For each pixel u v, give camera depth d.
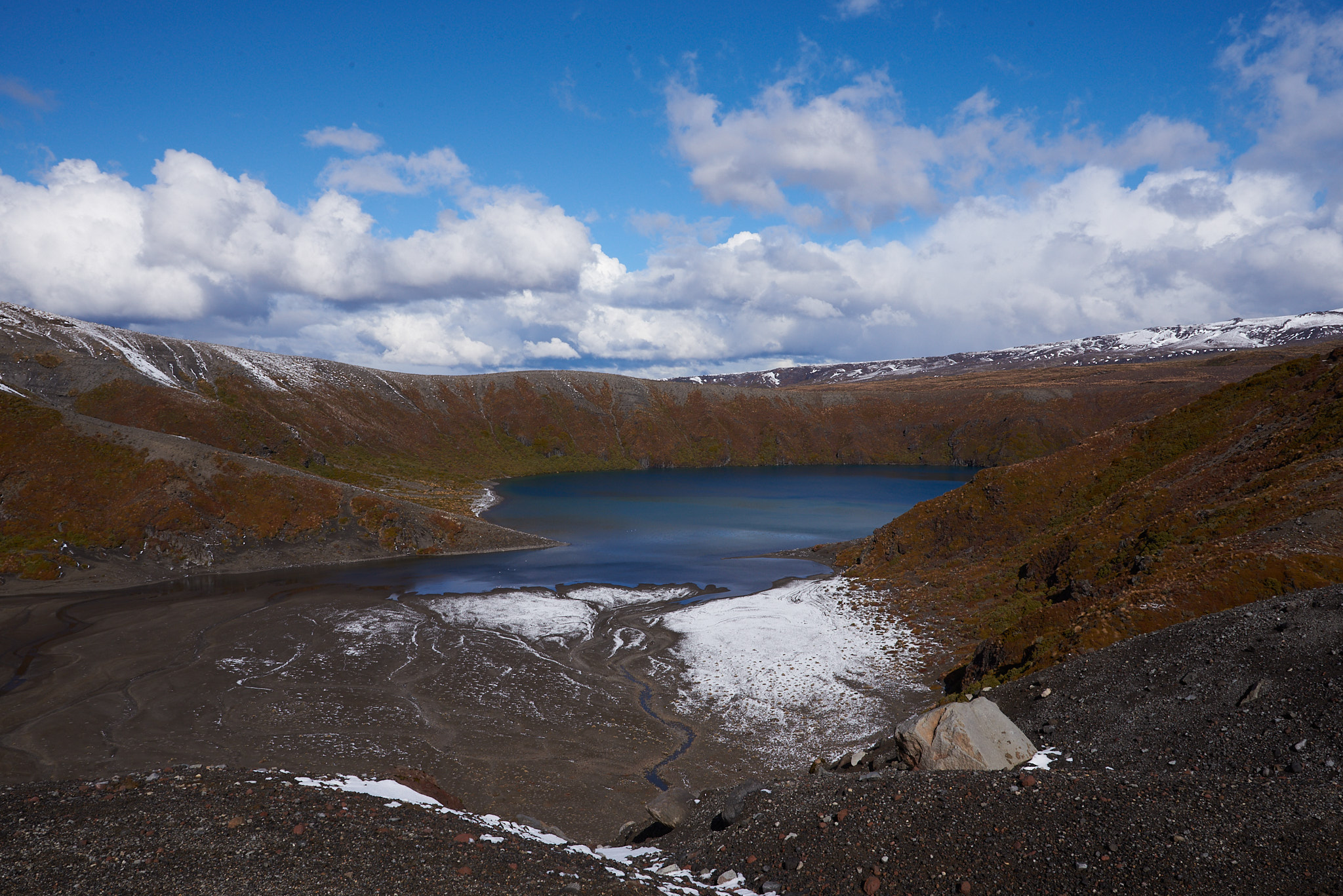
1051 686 19.91
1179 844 9.39
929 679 35.50
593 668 39.00
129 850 10.21
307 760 27.12
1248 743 13.28
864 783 14.38
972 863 10.41
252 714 31.81
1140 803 10.68
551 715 32.16
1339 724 12.30
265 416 151.75
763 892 11.29
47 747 28.39
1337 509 25.38
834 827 12.51
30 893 8.96
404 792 15.05
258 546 70.00
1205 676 16.53
